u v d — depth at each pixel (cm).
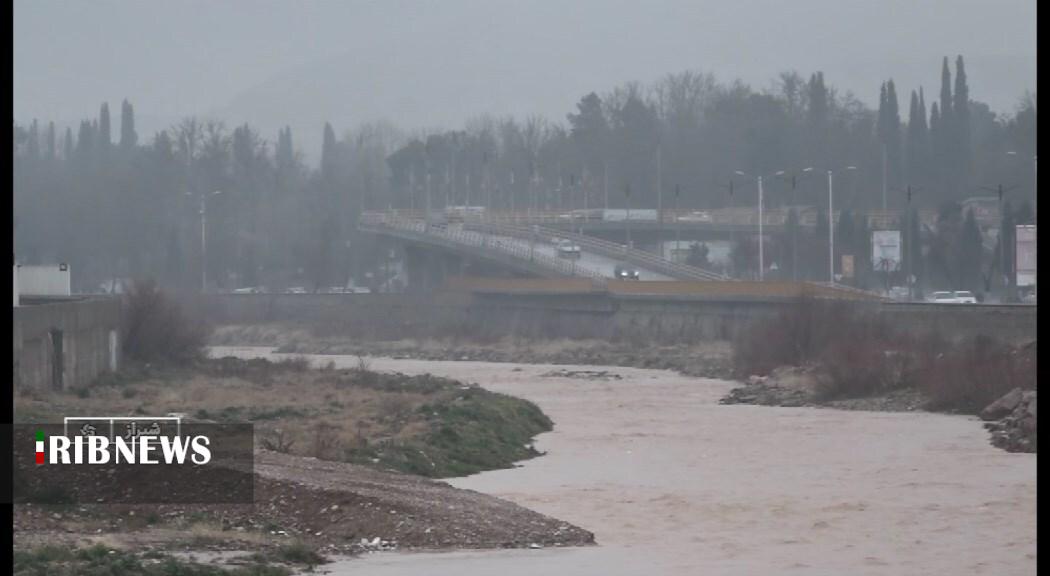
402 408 7556
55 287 10988
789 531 4488
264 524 4297
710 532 4459
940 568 3909
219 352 15112
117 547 3809
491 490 5331
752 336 11531
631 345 14038
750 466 5978
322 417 7194
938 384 8588
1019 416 7169
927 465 5959
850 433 7225
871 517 4716
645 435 7194
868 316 11000
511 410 7519
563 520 4653
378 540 4153
